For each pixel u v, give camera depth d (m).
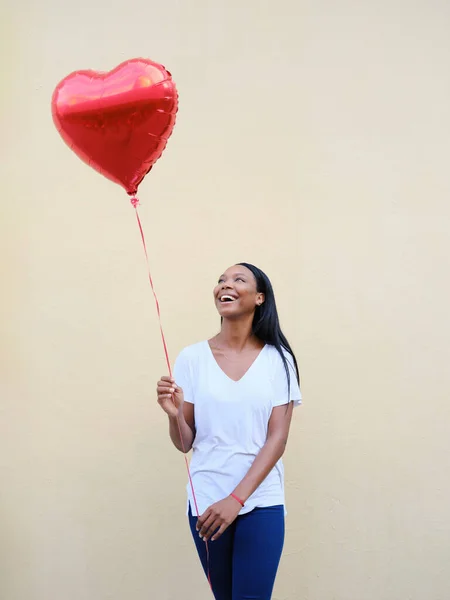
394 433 3.42
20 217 3.40
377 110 3.48
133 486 3.36
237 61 3.47
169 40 3.46
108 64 3.45
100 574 3.33
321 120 3.47
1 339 3.35
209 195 3.44
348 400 3.42
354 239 3.46
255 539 2.60
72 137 2.64
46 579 3.31
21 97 3.43
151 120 2.57
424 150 3.48
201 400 2.69
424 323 3.46
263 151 3.46
